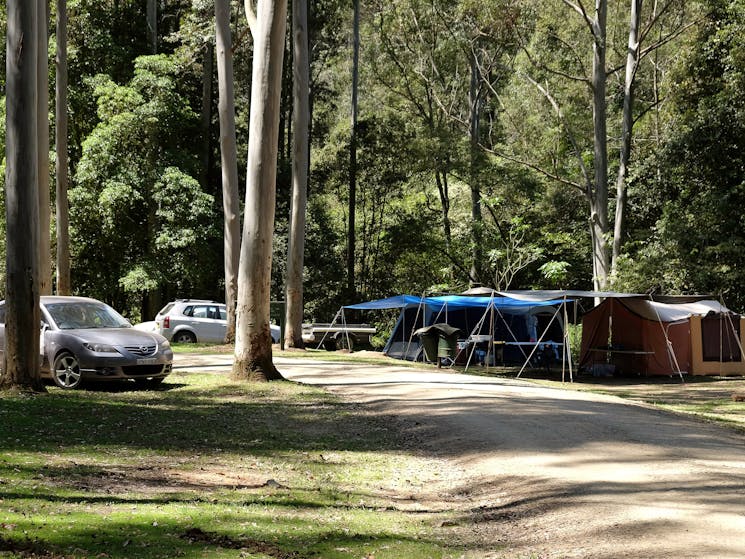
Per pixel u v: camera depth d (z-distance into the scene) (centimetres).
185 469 802
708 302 2594
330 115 4850
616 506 652
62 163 2528
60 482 680
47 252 2080
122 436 946
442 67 3931
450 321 2728
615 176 3928
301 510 658
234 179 2461
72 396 1228
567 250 4072
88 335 1371
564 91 3669
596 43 3180
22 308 1204
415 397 1398
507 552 560
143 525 561
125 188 3159
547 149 3641
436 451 980
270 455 912
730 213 2862
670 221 2998
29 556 470
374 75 4003
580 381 2259
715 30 2978
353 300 4119
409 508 708
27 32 1180
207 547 524
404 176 4216
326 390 1499
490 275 3978
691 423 1192
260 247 1521
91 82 3275
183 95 3875
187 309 2903
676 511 629
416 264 4288
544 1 3281
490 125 4119
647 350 2459
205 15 3186
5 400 1116
